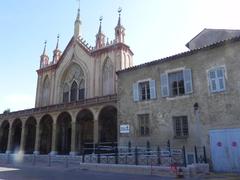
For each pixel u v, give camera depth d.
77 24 47.00
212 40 26.59
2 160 33.81
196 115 20.50
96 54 41.81
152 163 19.25
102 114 33.75
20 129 48.00
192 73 21.55
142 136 23.31
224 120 18.97
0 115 47.94
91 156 22.89
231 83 19.16
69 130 41.09
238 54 19.23
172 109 22.05
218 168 18.50
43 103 48.28
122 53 39.28
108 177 15.30
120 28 40.91
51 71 48.66
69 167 22.88
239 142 18.00
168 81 22.98
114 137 34.53
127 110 25.03
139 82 24.91
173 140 21.33
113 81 38.47
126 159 20.45
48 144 43.19
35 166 24.95
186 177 14.70
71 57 45.50
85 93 41.41
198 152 19.64
